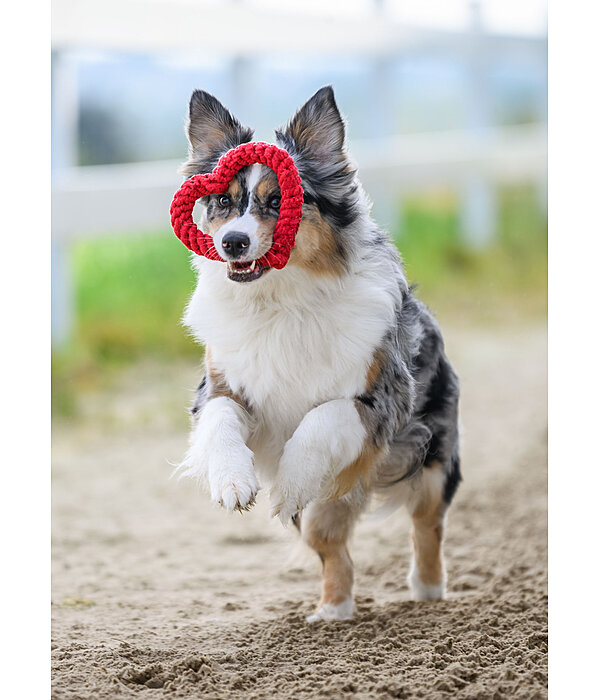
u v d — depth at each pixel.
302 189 4.67
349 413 4.91
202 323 5.16
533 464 9.15
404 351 5.32
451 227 18.75
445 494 5.89
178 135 16.09
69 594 6.51
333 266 4.94
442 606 5.69
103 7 13.34
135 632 5.42
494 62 18.86
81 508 8.91
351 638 5.11
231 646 5.06
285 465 4.82
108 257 14.71
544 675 4.41
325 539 5.51
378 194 16.08
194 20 14.27
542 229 19.06
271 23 15.17
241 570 7.27
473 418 11.13
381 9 17.30
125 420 11.70
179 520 8.65
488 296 16.98
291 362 4.99
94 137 15.62
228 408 4.97
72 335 13.68
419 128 19.06
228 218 4.73
